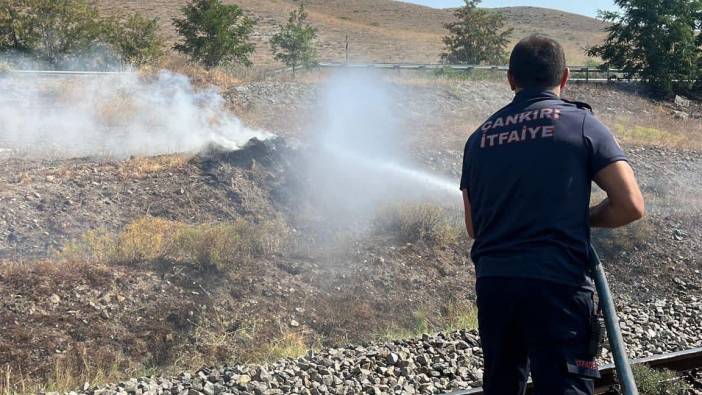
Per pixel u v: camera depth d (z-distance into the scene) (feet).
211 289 33.71
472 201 10.40
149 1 193.36
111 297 31.65
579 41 259.19
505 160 9.84
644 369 20.39
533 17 354.95
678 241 45.68
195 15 94.38
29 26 87.71
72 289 31.58
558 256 9.41
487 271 9.82
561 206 9.52
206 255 35.35
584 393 9.40
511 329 9.81
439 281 39.34
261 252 37.93
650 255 43.91
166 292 32.78
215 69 84.84
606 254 44.06
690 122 94.53
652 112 97.25
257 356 29.99
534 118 9.90
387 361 23.41
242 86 77.77
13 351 27.68
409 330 34.63
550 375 9.37
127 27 93.86
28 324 29.22
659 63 108.37
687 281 41.81
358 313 35.12
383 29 234.99
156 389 21.13
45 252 35.94
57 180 43.45
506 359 9.98
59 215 39.29
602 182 9.65
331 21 231.30
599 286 9.78
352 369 22.65
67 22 89.66
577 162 9.59
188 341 30.50
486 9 130.72
